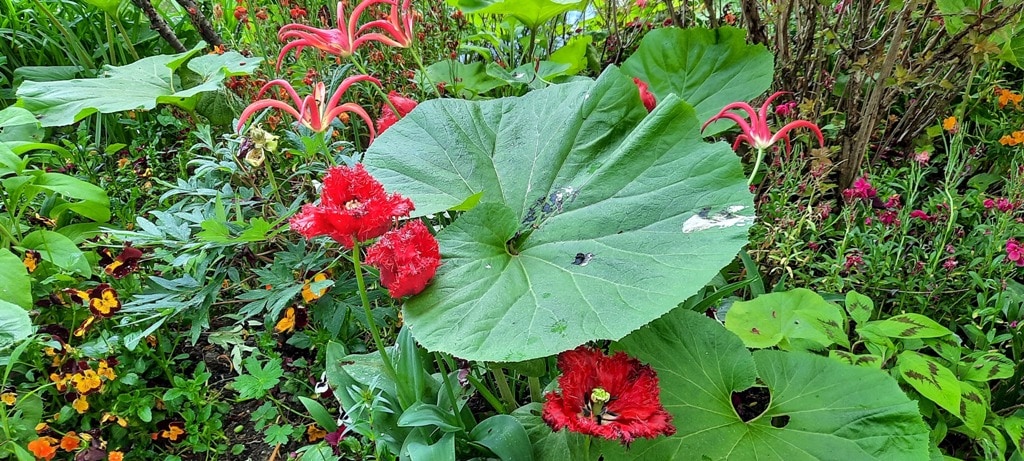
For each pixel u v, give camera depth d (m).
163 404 1.67
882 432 1.16
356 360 1.43
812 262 1.85
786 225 1.76
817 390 1.27
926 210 1.93
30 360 1.69
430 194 1.39
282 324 1.74
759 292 1.65
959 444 1.50
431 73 2.42
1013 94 2.14
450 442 1.13
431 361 1.46
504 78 2.14
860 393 1.23
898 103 2.63
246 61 2.43
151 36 3.31
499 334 1.05
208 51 3.24
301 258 1.72
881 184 2.06
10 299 1.61
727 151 1.23
